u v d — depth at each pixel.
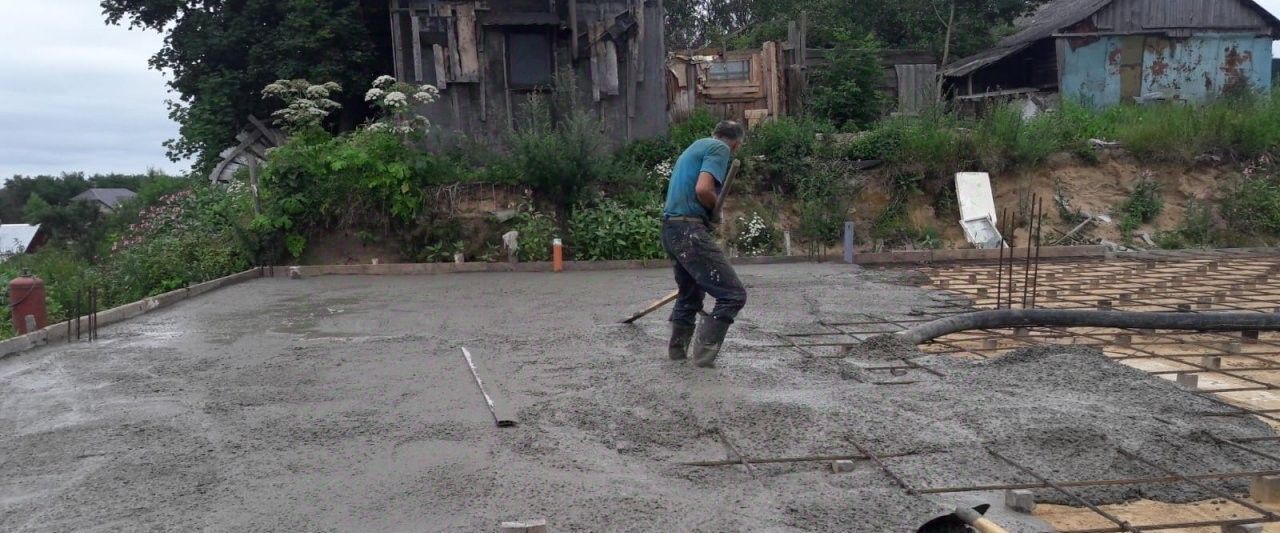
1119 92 17.33
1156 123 13.47
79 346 5.91
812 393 4.22
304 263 11.03
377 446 3.53
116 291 10.04
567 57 13.74
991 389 4.33
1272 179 13.05
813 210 12.44
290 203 10.73
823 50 17.89
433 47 13.16
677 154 13.09
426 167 11.18
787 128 13.16
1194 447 3.48
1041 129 13.41
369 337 6.05
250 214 11.16
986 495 3.01
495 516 2.82
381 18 15.84
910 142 12.95
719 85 15.90
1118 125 14.02
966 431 3.63
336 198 10.95
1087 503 2.97
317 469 3.27
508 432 3.69
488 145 12.72
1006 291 8.20
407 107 11.33
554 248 10.65
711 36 23.25
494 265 10.64
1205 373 4.98
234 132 16.03
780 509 2.87
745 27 24.00
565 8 13.70
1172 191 13.24
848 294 8.11
